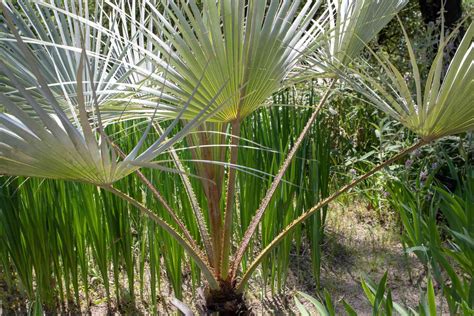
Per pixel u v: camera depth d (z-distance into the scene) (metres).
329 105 4.14
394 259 3.41
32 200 2.82
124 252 2.90
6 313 2.96
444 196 3.05
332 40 2.52
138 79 2.52
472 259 2.47
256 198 2.97
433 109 1.94
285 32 2.10
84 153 1.61
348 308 1.97
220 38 1.99
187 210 2.87
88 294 3.02
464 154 3.35
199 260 2.32
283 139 3.05
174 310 2.96
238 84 2.08
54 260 2.90
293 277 3.27
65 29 2.46
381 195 3.95
